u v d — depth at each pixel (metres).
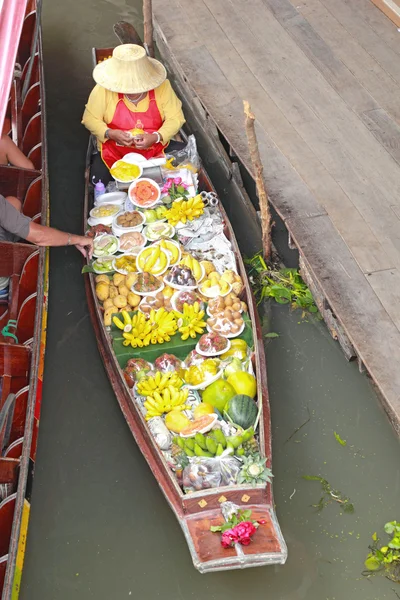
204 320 5.46
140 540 4.89
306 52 7.74
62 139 7.67
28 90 7.14
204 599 4.61
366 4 8.37
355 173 6.46
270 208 6.93
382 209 6.14
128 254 5.88
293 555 4.74
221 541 4.32
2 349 4.95
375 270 5.68
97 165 6.70
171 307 5.46
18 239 5.83
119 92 6.27
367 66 7.55
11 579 3.95
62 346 5.95
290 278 6.23
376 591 4.57
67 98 8.12
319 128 6.90
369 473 5.12
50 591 4.68
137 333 5.26
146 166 6.43
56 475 5.21
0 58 4.83
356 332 5.30
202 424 4.75
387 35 7.94
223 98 7.23
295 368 5.73
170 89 6.62
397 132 6.83
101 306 5.60
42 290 5.42
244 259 6.50
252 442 4.71
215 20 8.22
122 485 5.16
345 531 4.84
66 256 6.55
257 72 7.52
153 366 5.23
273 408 5.50
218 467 4.56
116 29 8.02
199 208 6.15
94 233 6.08
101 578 4.73
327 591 4.59
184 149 6.77
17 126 7.00
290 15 8.25
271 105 7.15
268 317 6.07
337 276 5.65
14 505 4.28
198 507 4.44
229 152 7.48
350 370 5.70
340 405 5.50
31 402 4.74
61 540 4.90
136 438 4.96
